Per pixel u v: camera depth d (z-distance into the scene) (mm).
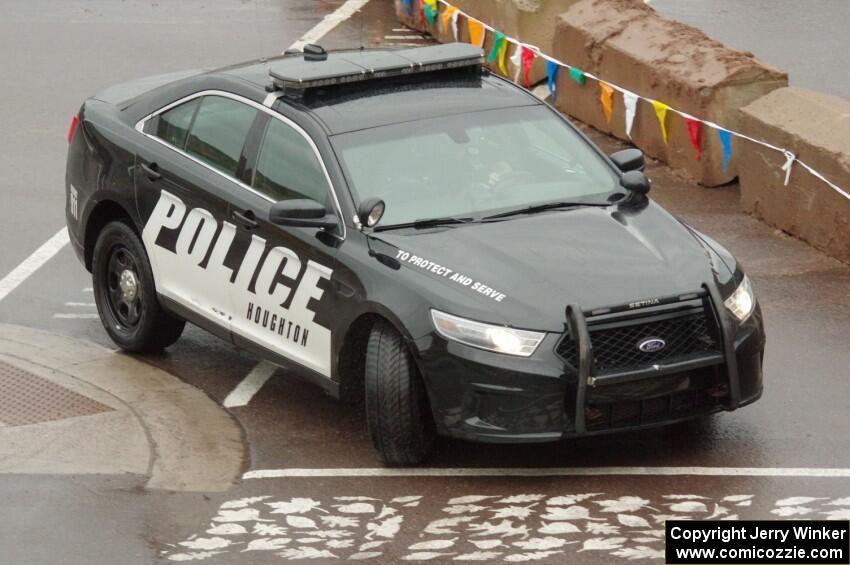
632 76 18781
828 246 15305
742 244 15758
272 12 26016
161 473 10906
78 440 11477
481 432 10031
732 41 22953
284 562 9500
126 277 13070
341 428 11641
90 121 13391
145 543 9836
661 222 11203
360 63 12125
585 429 9914
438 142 11570
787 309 13930
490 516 10031
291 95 11836
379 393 10422
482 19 22781
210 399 12281
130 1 26750
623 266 10445
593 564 9328
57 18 25453
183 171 12305
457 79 12375
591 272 10344
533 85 21891
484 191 11336
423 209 11125
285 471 10875
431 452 10961
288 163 11594
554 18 21859
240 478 10797
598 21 19922
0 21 25234
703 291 10258
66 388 12453
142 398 12266
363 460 11016
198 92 12555
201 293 12164
